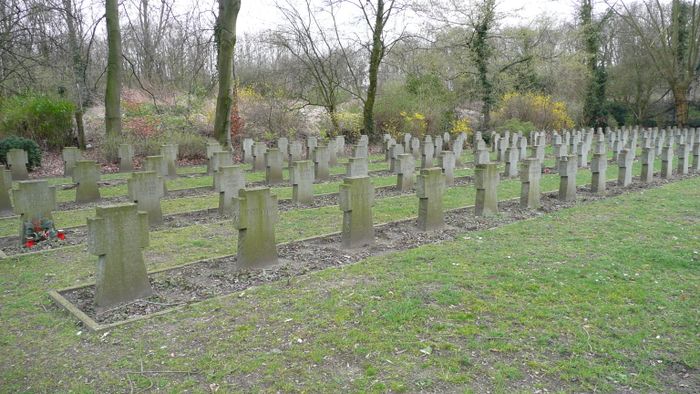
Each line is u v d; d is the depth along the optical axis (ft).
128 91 105.70
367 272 23.90
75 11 79.61
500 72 112.27
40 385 15.02
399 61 108.37
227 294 21.79
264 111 92.38
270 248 25.66
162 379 15.08
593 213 36.55
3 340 17.98
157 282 23.32
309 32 93.04
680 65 125.80
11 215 39.22
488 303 19.85
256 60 113.50
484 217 36.04
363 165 46.91
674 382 14.64
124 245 20.83
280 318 18.94
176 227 34.94
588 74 127.34
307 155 73.26
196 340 17.46
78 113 75.10
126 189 51.08
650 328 17.71
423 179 31.50
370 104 95.50
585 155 65.26
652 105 141.28
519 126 103.91
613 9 123.95
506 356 15.94
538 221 34.22
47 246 30.07
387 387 14.39
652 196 42.93
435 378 14.79
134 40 107.76
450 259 25.66
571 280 22.24
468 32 106.42
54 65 78.79
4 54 76.13
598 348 16.34
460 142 68.39
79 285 23.06
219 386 14.64
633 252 26.30
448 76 111.86
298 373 15.19
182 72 108.78
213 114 91.61
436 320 18.45
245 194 24.45
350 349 16.49
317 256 27.22
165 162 52.80
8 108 73.41
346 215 28.58
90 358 16.52
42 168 66.08
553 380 14.70
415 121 97.60
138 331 18.31
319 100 98.78
